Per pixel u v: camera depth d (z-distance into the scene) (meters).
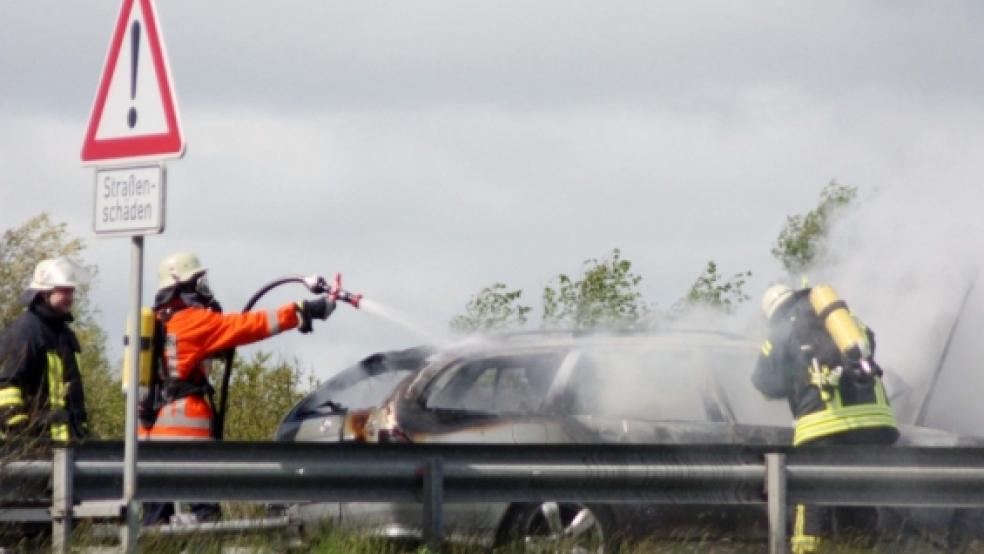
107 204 22.45
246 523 26.92
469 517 28.31
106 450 24.89
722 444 27.91
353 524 27.38
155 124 22.05
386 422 28.31
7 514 24.58
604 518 28.81
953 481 27.81
